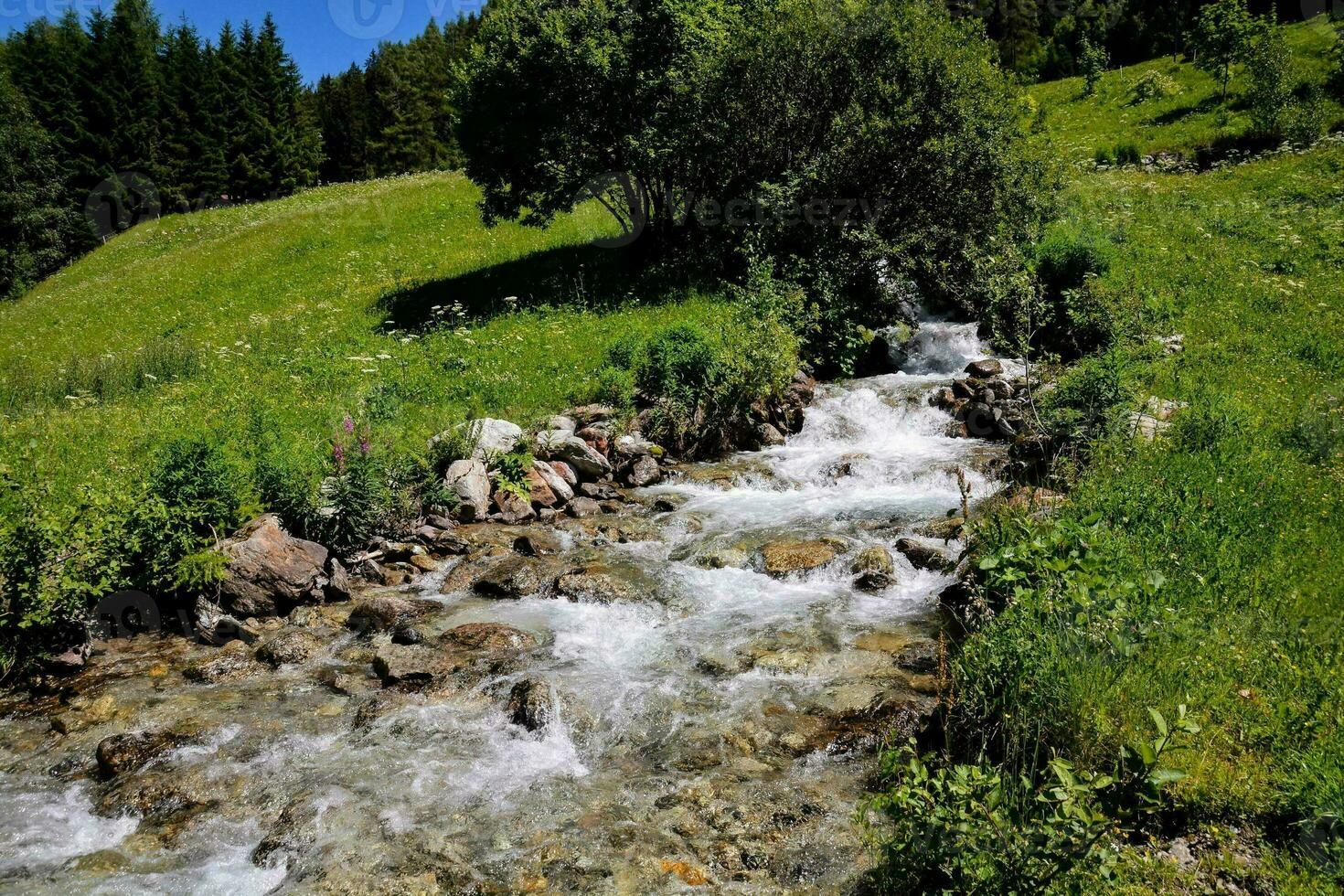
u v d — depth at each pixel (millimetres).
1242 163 25719
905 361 15312
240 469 9055
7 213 53438
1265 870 3629
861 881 4160
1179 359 11461
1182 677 4758
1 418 13461
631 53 18125
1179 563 6078
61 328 27703
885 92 15914
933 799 3717
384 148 80875
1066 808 3307
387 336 18406
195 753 5699
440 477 10312
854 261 16062
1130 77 41562
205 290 29297
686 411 12305
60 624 7438
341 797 5129
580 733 5773
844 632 6945
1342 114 26891
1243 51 31891
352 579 8750
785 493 10672
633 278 20203
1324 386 10023
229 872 4590
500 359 14812
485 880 4383
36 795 5398
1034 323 13797
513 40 18500
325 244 33188
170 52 72000
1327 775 3861
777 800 4879
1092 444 8859
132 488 8391
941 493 10000
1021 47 59688
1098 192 22984
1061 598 5141
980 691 4934
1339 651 4977
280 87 75625
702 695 6137
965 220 16062
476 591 8383
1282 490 7320
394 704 6215
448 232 32562
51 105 61750
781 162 18062
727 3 19984
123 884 4520
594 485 11117
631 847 4578
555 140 19000
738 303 15000
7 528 7062
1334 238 16906
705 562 8617
